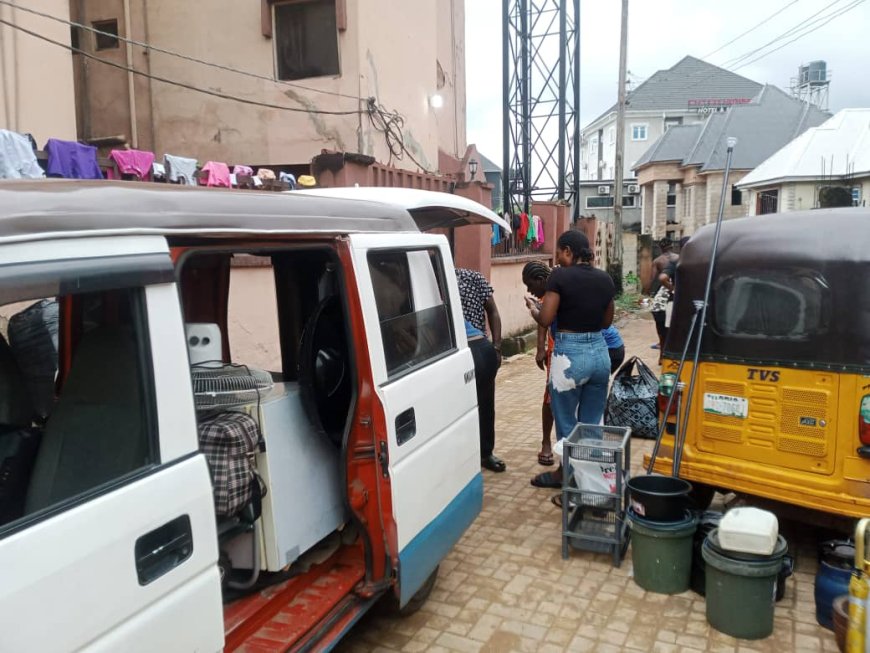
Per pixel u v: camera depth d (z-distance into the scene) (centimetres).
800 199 2102
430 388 326
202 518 197
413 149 1250
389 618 352
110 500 171
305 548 282
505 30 1714
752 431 388
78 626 159
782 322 375
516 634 336
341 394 306
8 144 525
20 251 157
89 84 1148
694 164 3166
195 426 200
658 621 344
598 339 472
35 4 703
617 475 395
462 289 544
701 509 436
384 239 306
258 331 615
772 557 321
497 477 552
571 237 471
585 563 407
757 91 4669
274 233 238
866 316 347
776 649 318
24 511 186
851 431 352
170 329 194
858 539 289
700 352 405
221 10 1085
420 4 1275
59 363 223
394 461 286
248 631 259
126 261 182
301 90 1066
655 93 4756
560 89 1772
